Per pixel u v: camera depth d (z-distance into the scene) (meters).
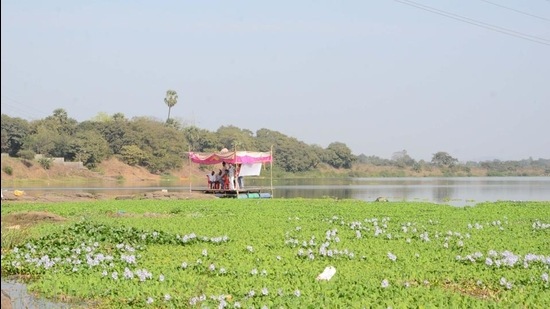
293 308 13.02
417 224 29.25
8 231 22.05
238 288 15.12
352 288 14.90
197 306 13.36
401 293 14.50
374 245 22.20
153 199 48.00
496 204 44.62
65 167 105.56
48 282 16.03
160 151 119.06
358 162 179.88
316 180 134.38
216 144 133.75
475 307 13.16
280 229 26.69
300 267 17.88
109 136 117.50
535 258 18.61
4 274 17.81
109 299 14.66
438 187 97.00
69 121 120.62
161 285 15.43
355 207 39.97
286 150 149.12
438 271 17.39
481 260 19.06
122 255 19.11
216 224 28.59
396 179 158.38
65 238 21.81
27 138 107.25
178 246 21.94
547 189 91.31
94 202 43.06
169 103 143.38
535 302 13.93
